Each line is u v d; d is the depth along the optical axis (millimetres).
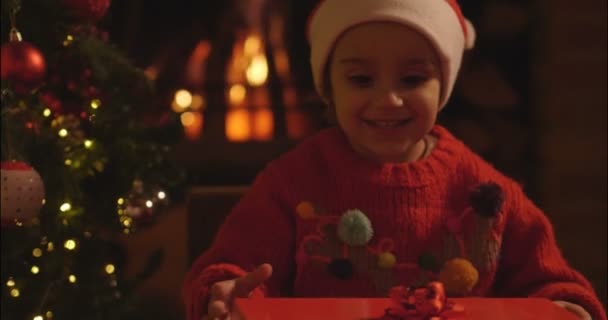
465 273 1154
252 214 1217
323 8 1223
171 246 2600
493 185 1187
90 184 1642
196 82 2738
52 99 1546
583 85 2342
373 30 1155
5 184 1276
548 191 2379
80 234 1645
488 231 1196
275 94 2738
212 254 1203
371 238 1176
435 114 1199
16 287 1564
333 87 1219
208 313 1063
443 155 1229
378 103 1161
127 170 1646
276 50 2748
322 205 1198
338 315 913
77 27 1556
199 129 2678
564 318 910
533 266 1207
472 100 2662
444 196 1206
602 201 2338
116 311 1681
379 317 908
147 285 2426
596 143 2342
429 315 902
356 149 1228
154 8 2742
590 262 2297
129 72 1663
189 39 2768
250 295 1087
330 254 1176
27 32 1490
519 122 2645
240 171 2582
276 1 2734
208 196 1733
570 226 2348
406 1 1158
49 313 1607
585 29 2332
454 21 1219
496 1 2611
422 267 1166
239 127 2686
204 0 2742
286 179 1223
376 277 1167
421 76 1178
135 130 1684
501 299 989
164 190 1765
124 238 2592
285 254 1209
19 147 1448
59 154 1496
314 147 1251
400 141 1188
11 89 1391
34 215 1316
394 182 1188
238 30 2756
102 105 1620
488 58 2662
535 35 2510
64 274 1622
